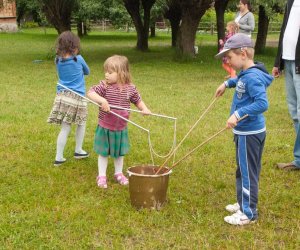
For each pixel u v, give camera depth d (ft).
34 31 124.77
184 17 51.19
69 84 15.42
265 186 14.12
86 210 12.19
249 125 11.19
